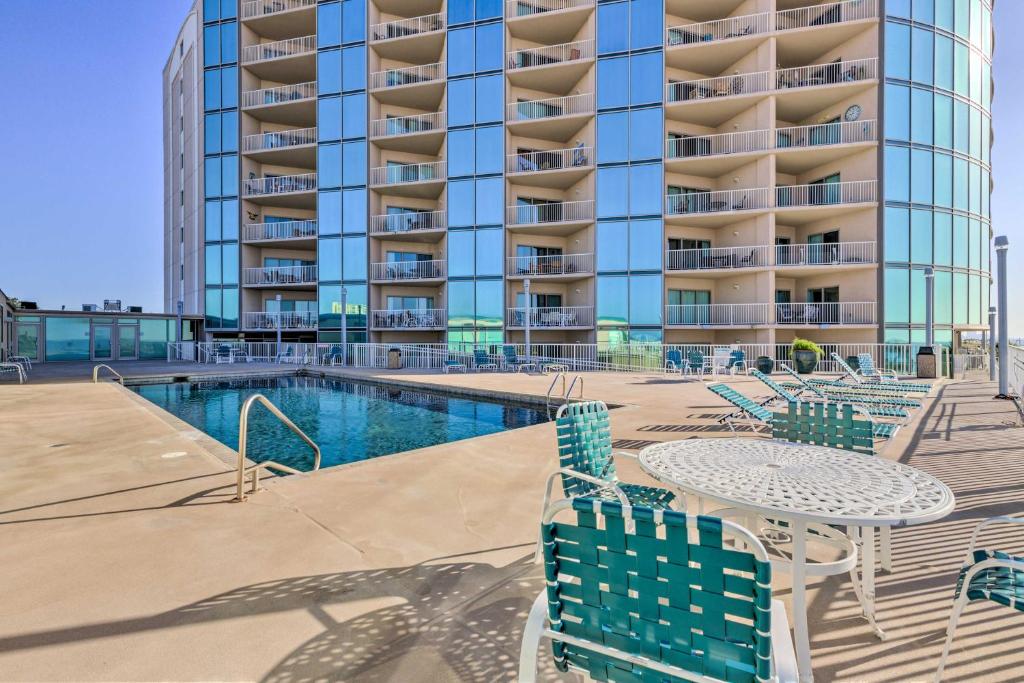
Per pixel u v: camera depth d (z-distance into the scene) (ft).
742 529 3.58
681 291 70.13
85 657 6.35
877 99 60.70
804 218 67.05
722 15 69.26
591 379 46.19
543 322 70.28
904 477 7.36
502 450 17.85
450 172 71.97
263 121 84.23
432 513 11.59
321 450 24.20
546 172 68.80
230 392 44.27
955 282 63.87
